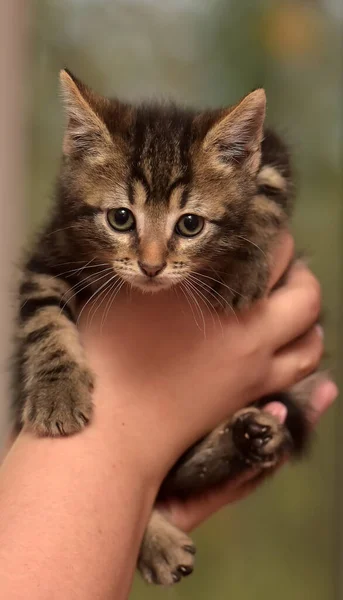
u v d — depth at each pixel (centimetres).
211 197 34
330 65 53
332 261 52
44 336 34
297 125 53
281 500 54
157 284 33
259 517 55
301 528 54
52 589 25
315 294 38
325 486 53
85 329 35
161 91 55
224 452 37
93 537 27
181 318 35
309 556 54
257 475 39
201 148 34
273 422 36
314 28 53
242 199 35
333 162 53
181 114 36
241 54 53
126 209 33
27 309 36
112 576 27
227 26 53
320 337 39
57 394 32
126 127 34
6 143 52
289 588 54
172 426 33
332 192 52
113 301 35
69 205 35
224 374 34
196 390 34
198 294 36
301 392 40
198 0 54
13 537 26
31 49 52
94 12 54
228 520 55
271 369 36
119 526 29
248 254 36
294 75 53
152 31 54
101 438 31
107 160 34
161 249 33
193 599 54
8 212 52
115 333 34
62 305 36
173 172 33
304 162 52
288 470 53
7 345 48
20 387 34
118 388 33
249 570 55
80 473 29
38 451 30
